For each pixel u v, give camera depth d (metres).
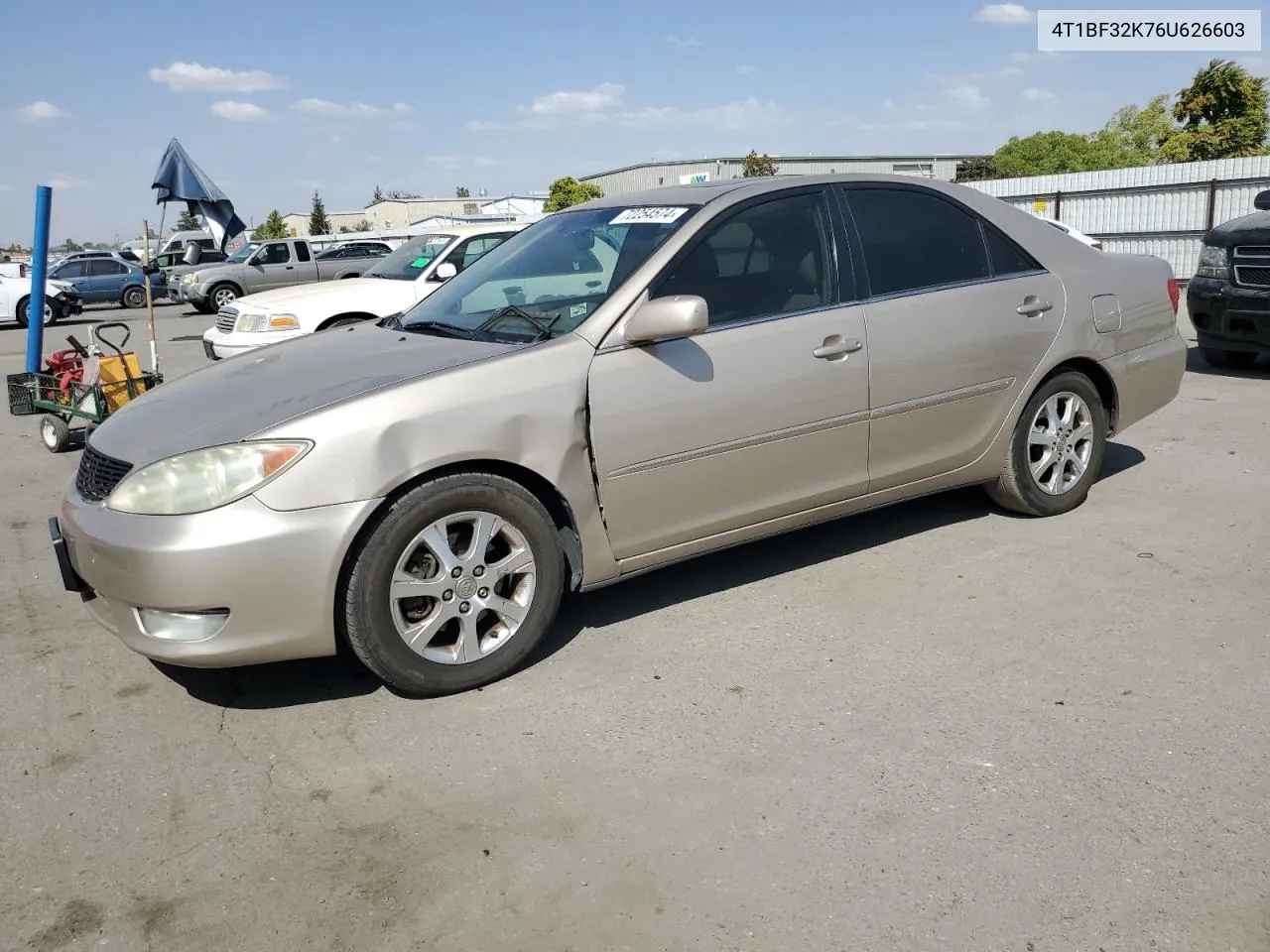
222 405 3.45
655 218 4.05
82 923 2.44
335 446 3.16
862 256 4.22
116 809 2.90
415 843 2.70
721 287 3.88
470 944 2.33
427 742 3.20
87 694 3.62
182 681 3.70
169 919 2.45
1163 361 5.17
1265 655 3.53
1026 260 4.71
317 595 3.17
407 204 83.25
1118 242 23.11
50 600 4.57
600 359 3.58
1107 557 4.49
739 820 2.73
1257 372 8.80
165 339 17.66
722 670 3.59
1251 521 4.90
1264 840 2.57
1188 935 2.26
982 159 49.94
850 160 47.75
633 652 3.76
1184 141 37.78
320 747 3.20
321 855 2.66
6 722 3.43
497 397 3.39
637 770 2.99
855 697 3.36
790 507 4.09
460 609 3.43
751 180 4.22
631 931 2.34
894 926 2.32
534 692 3.48
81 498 3.43
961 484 4.66
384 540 3.23
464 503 3.36
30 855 2.71
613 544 3.71
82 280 27.42
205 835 2.77
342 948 2.33
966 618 3.94
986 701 3.30
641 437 3.65
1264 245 8.09
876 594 4.20
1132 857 2.52
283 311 9.24
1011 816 2.70
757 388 3.86
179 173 11.43
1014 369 4.59
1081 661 3.55
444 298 4.44
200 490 3.11
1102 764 2.93
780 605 4.12
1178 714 3.18
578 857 2.61
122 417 3.66
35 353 9.20
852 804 2.78
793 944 2.28
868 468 4.25
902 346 4.22
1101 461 5.66
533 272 4.16
